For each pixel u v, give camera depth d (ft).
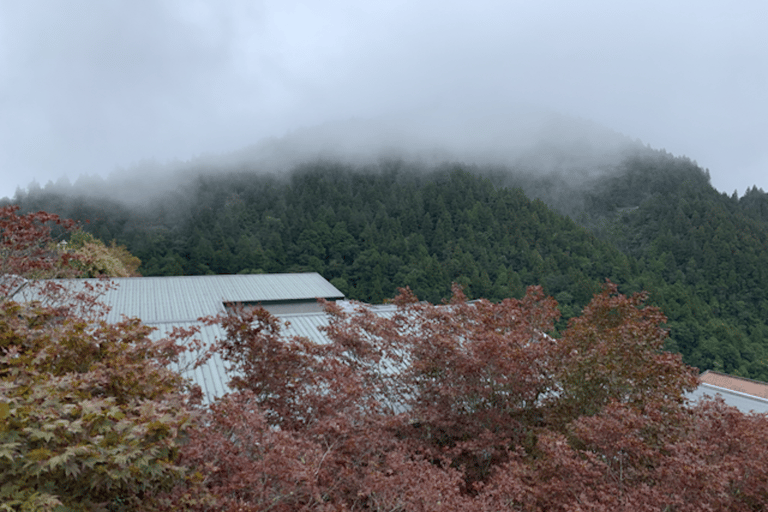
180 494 14.03
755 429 20.89
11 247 27.30
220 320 24.11
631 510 17.06
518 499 18.90
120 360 16.88
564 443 20.51
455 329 28.89
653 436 23.35
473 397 27.32
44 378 14.74
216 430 17.62
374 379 28.30
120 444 12.36
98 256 71.41
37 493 11.14
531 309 32.30
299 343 26.00
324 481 17.69
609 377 25.53
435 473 18.89
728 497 17.92
